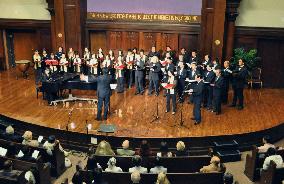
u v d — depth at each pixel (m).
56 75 14.55
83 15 18.28
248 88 17.47
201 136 11.76
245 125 12.71
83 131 11.98
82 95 15.42
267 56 17.44
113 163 8.73
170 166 9.48
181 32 17.88
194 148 11.85
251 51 15.95
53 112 13.64
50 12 18.12
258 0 16.78
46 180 9.52
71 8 17.77
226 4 16.41
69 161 11.16
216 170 8.73
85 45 18.80
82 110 13.90
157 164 8.73
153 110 13.93
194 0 17.56
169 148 11.70
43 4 18.77
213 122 12.95
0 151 9.64
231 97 15.75
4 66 19.84
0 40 19.50
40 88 14.19
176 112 13.77
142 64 15.52
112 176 8.43
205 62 14.87
